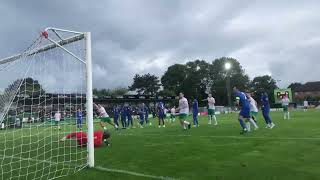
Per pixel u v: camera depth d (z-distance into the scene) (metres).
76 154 11.80
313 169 8.34
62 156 11.73
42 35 10.12
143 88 122.69
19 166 10.55
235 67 114.69
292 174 7.92
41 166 10.32
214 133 17.52
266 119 19.45
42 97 11.49
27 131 12.67
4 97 11.49
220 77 114.19
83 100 11.75
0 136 14.91
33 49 10.77
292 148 11.40
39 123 12.42
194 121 24.30
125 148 13.24
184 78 116.19
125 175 8.47
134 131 22.45
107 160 10.75
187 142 14.13
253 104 20.48
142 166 9.52
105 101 64.06
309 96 122.62
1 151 13.99
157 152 11.84
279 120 26.39
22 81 10.86
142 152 12.01
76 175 8.86
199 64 117.00
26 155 12.68
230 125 23.56
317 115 33.97
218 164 9.32
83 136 12.65
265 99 19.44
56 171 9.49
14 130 12.18
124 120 28.70
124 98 66.94
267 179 7.59
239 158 10.04
